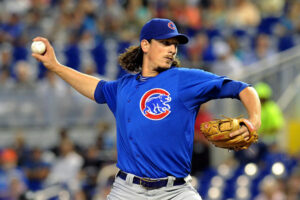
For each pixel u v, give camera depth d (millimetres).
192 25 54250
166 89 13695
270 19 55969
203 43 47594
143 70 14414
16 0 58062
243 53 50469
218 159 39156
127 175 13930
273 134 37938
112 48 47188
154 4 56062
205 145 38094
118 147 14312
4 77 43531
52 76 41625
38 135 40188
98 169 37281
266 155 37875
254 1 62000
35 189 36344
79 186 35812
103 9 53594
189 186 14023
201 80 13555
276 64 42344
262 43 49156
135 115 13820
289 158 38031
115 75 46406
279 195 34406
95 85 15086
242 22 58469
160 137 13570
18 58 45781
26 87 40375
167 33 13906
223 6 58969
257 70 41531
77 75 15328
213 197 35969
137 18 52969
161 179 13664
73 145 39375
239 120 13086
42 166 37094
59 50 46312
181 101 13562
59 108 40469
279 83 42312
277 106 42031
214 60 47062
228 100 39562
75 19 51719
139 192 13828
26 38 48719
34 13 52094
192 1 58688
